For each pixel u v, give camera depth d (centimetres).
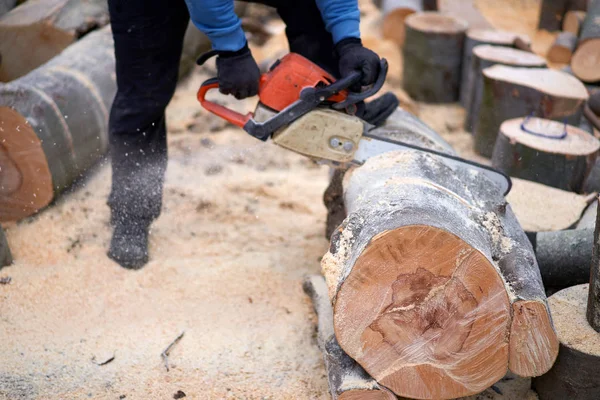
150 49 266
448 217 195
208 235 333
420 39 517
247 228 343
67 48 395
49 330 257
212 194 379
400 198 201
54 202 345
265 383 231
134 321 265
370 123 260
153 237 327
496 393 224
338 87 225
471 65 478
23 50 436
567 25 642
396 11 616
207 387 229
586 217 286
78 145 347
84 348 246
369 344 191
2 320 261
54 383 228
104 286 287
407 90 546
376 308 188
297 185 397
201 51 550
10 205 330
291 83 227
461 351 192
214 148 439
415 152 234
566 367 203
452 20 539
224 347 249
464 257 182
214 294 284
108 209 351
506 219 226
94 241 321
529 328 192
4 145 317
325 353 214
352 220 203
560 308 217
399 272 184
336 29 248
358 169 239
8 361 237
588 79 520
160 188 308
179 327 261
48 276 290
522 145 359
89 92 361
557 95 401
